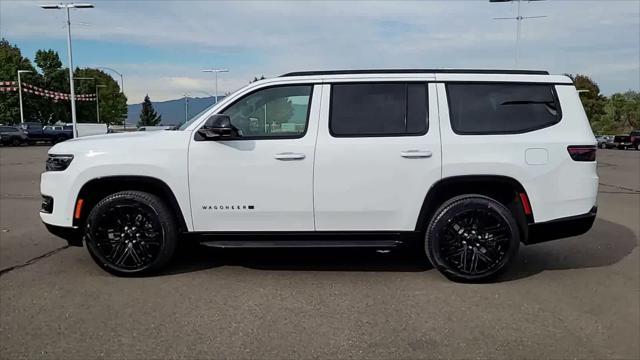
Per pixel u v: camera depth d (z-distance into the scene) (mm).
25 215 8719
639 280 5180
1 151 33562
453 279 5082
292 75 5195
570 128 5055
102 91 93875
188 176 5039
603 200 11211
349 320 4121
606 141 57125
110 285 4938
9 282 5012
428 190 4984
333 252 6250
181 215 5094
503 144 4953
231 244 5074
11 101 70375
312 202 5023
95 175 5055
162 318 4145
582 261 5891
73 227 5148
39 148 38719
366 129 5043
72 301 4512
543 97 5102
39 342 3705
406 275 5320
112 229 5141
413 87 5102
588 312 4328
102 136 5398
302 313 4262
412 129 5035
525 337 3834
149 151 5055
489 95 5102
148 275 5238
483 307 4422
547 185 4973
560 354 3570
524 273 5418
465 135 4996
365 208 5016
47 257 5918
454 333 3895
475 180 4965
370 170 4973
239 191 5039
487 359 3492
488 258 4996
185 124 5406
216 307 4387
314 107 5082
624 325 4062
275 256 6047
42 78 75875
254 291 4797
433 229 5012
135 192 5109
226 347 3643
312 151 4980
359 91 5105
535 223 5004
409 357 3514
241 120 5145
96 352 3555
